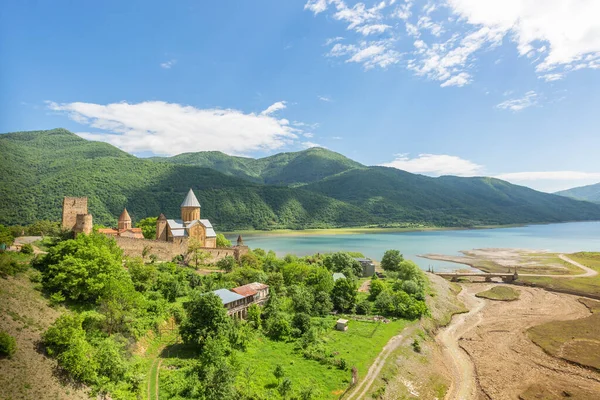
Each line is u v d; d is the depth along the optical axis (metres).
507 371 68.06
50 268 59.28
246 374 53.16
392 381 58.84
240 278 88.19
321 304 85.50
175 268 86.38
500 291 127.75
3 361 37.66
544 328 90.31
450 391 61.03
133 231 114.75
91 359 43.28
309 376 56.09
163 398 45.22
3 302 47.03
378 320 84.06
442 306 104.88
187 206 127.00
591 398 58.50
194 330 58.34
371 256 194.25
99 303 58.06
